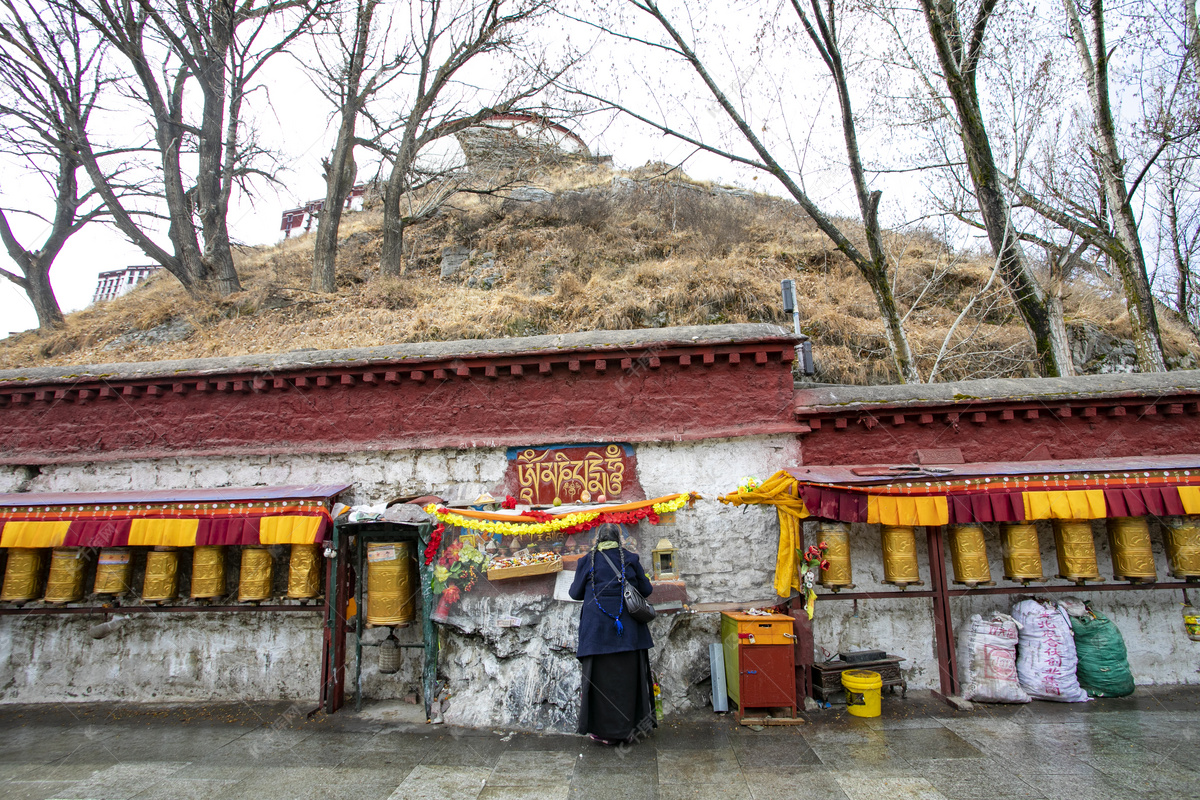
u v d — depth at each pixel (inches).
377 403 250.8
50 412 265.0
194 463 254.1
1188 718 194.7
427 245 730.2
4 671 243.0
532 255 634.2
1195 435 234.7
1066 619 217.0
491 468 244.4
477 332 462.3
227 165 647.1
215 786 164.6
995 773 160.7
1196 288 528.4
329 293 597.9
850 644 230.5
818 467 231.0
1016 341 460.1
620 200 735.7
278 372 250.7
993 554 234.2
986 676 211.9
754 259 585.0
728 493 236.8
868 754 174.6
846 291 532.7
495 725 202.4
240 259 786.2
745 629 201.0
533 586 210.2
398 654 225.6
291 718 213.6
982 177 368.8
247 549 229.6
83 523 223.0
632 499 237.1
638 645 186.1
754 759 173.5
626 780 162.9
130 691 239.1
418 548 221.3
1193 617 223.9
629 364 243.3
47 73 579.2
